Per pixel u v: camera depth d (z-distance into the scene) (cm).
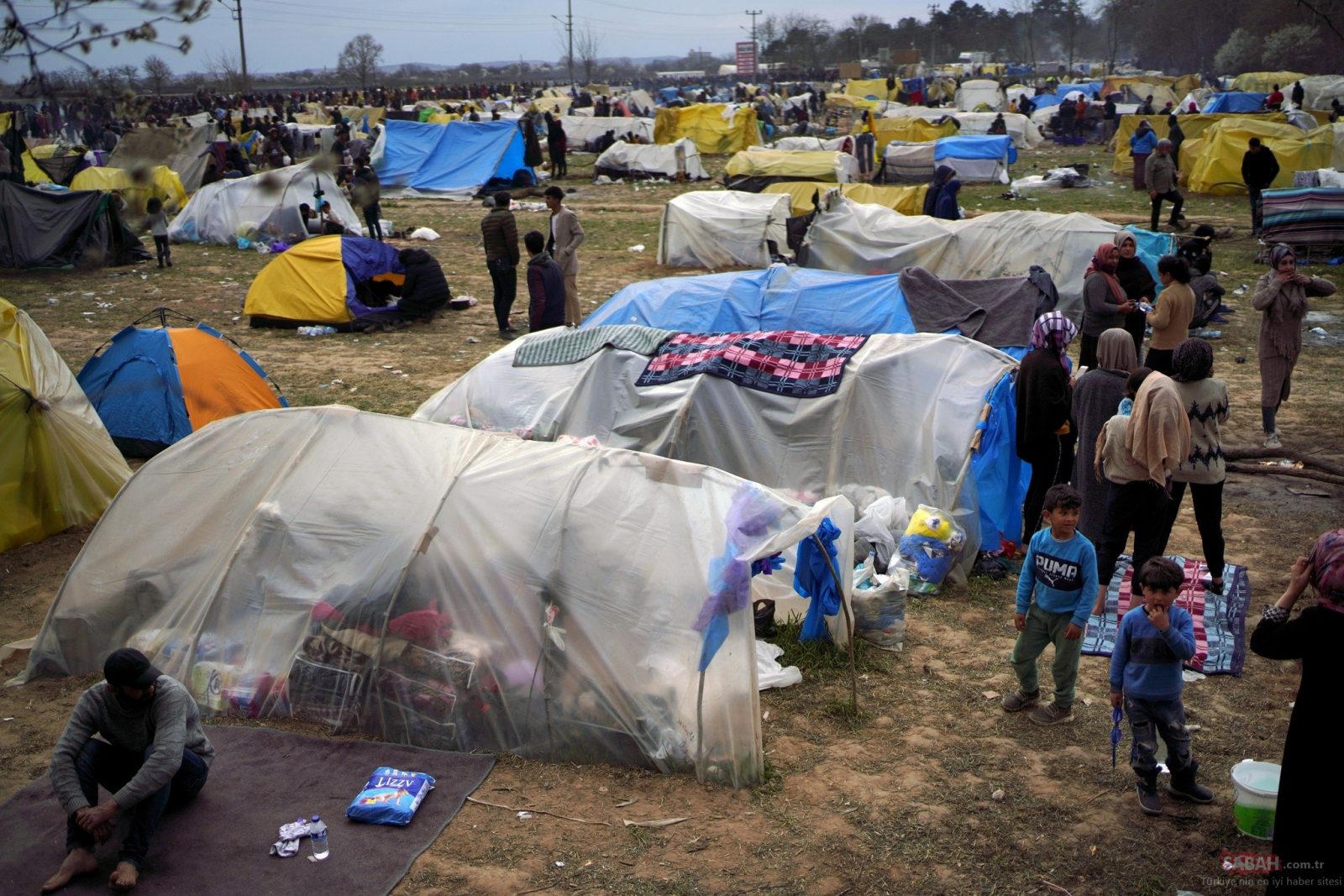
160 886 487
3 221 2175
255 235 2500
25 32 417
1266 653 445
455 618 623
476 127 3438
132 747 519
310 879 492
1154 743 532
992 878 497
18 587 838
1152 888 488
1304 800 429
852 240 1823
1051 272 1645
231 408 1130
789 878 497
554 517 635
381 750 606
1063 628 605
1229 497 982
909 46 14688
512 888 490
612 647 601
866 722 635
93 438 974
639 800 562
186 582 684
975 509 838
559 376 962
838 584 651
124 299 1938
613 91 9188
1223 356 1447
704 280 1364
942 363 889
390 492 670
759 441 892
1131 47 12075
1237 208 2664
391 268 1783
